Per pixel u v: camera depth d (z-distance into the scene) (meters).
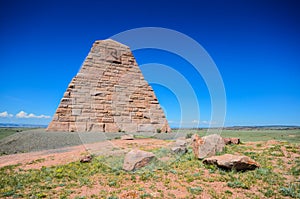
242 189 7.70
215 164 10.11
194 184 8.25
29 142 18.03
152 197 7.00
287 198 6.91
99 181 8.88
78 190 7.91
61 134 21.00
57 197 7.29
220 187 7.90
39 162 12.20
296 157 11.24
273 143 15.26
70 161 12.10
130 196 7.08
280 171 9.47
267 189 7.61
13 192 7.77
